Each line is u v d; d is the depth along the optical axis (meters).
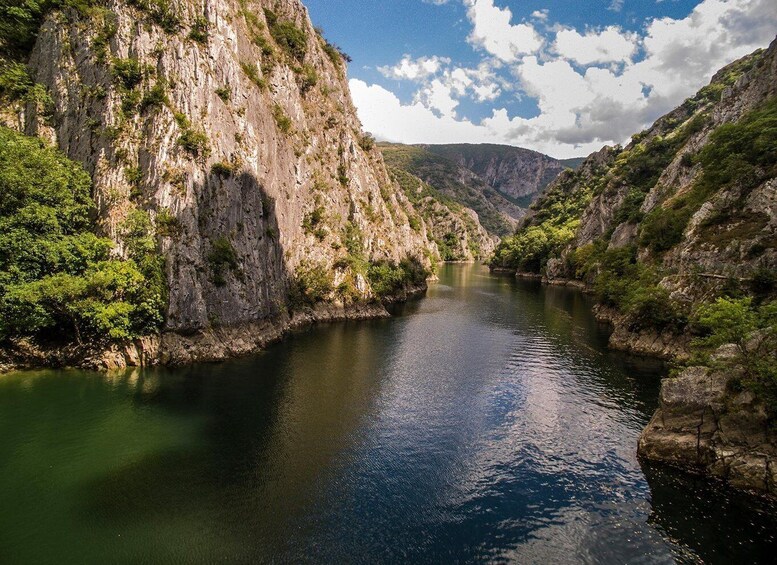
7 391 36.66
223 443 30.23
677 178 90.62
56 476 25.77
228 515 22.97
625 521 23.19
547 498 25.06
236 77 54.97
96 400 35.81
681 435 28.03
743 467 25.41
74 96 47.41
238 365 46.16
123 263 42.81
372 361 49.81
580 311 83.56
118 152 45.91
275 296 60.69
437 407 37.25
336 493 25.16
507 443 31.25
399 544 21.30
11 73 47.44
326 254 75.62
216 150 50.50
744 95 80.88
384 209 109.94
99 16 48.12
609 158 188.88
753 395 26.14
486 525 22.80
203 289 47.56
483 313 81.50
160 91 46.94
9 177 38.97
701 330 47.75
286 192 67.94
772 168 51.25
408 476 27.02
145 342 43.53
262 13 73.06
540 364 49.38
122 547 20.53
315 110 84.62
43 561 19.58
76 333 41.72
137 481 25.56
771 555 20.92
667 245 67.38
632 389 41.62
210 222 49.22
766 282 43.53
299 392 39.66
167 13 49.31
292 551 20.64
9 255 38.84
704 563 20.45
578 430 33.22
